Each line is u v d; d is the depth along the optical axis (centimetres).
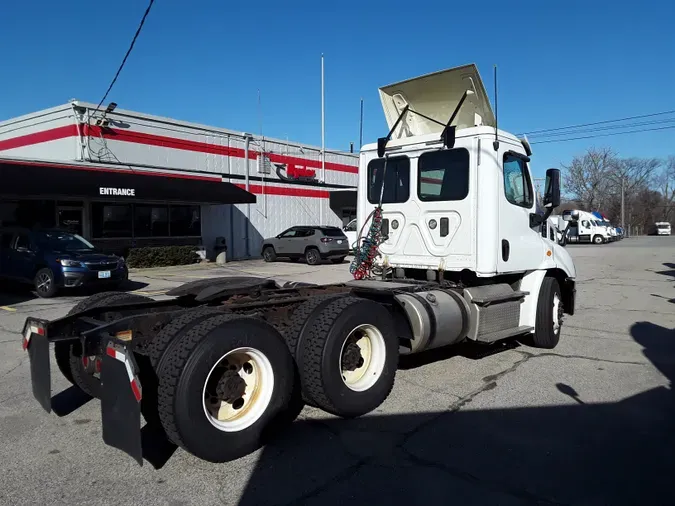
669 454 404
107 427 369
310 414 490
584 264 2261
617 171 7812
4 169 1587
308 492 348
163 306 537
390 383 499
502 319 638
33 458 400
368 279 699
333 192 2900
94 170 1856
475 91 645
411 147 677
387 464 388
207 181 2183
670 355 699
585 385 571
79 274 1233
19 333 848
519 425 461
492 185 616
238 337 386
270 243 2345
